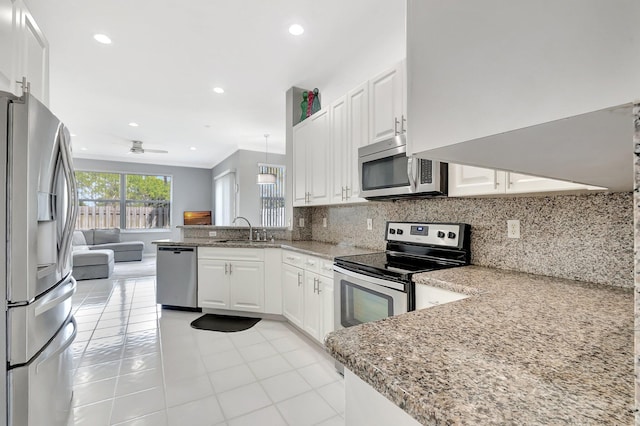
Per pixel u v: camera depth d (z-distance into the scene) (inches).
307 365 88.6
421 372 21.6
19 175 49.3
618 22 12.2
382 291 69.6
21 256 49.1
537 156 21.6
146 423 63.5
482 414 16.7
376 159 86.8
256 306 129.0
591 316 35.1
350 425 27.3
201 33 97.7
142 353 96.3
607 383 20.0
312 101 135.6
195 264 137.8
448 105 18.7
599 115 13.2
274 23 92.7
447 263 76.4
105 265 210.8
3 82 53.7
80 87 139.6
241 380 80.3
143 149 256.2
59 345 57.1
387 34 98.2
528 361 23.4
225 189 308.8
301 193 133.0
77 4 83.7
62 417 61.7
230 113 176.6
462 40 17.9
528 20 15.1
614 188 42.8
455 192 70.8
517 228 67.2
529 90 15.1
